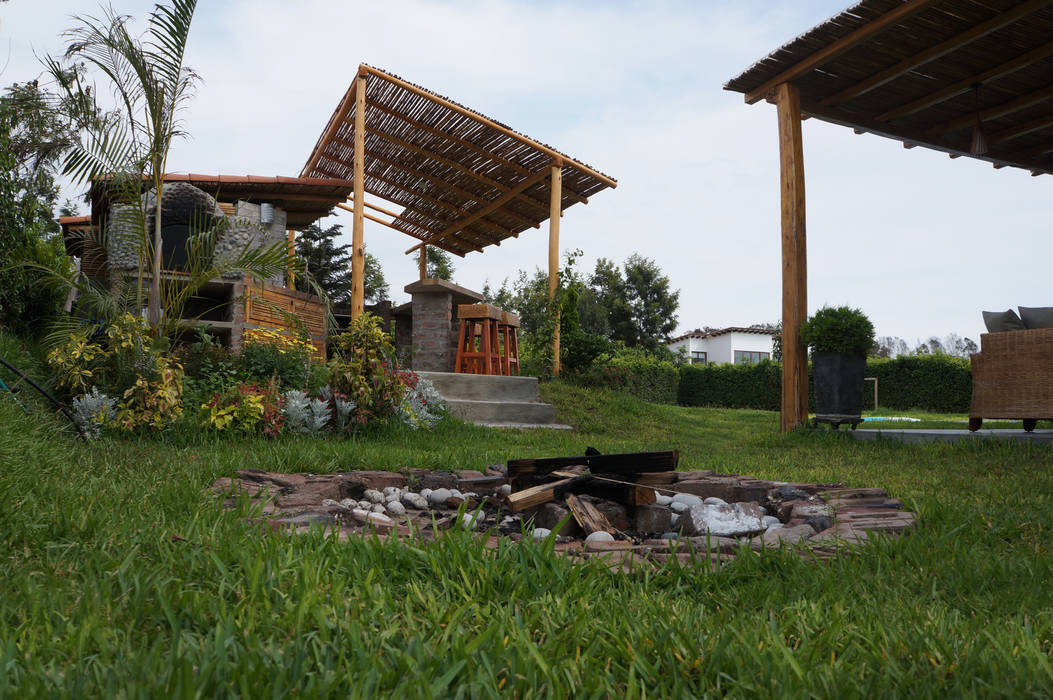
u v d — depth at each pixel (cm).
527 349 1227
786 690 111
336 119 1196
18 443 321
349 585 165
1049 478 389
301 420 570
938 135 956
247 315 885
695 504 338
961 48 755
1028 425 609
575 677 117
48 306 777
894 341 5112
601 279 3312
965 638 137
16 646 115
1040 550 222
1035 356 561
